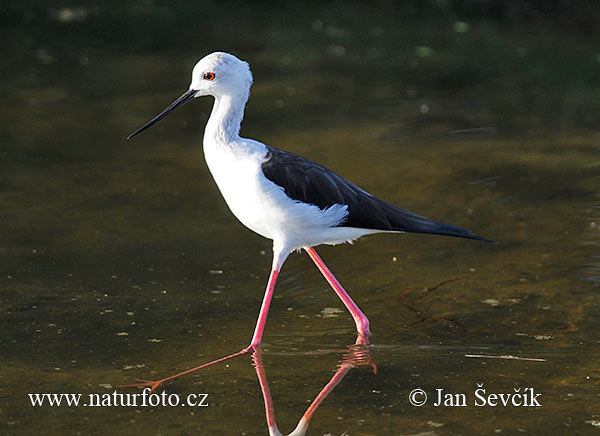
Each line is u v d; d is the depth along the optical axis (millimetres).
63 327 8898
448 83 18109
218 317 9258
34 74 18094
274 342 8750
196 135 15148
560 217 11734
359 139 14836
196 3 24484
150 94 17062
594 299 9492
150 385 7867
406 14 23562
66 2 24172
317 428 7164
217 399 7652
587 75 18516
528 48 20484
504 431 7082
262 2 24625
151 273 10219
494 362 8320
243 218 8898
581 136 15047
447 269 10406
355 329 9062
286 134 15023
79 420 7254
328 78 18344
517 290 9773
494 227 11453
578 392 7719
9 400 7555
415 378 8047
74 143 14492
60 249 10719
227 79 8789
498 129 15438
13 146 14219
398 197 12375
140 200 12367
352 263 10719
